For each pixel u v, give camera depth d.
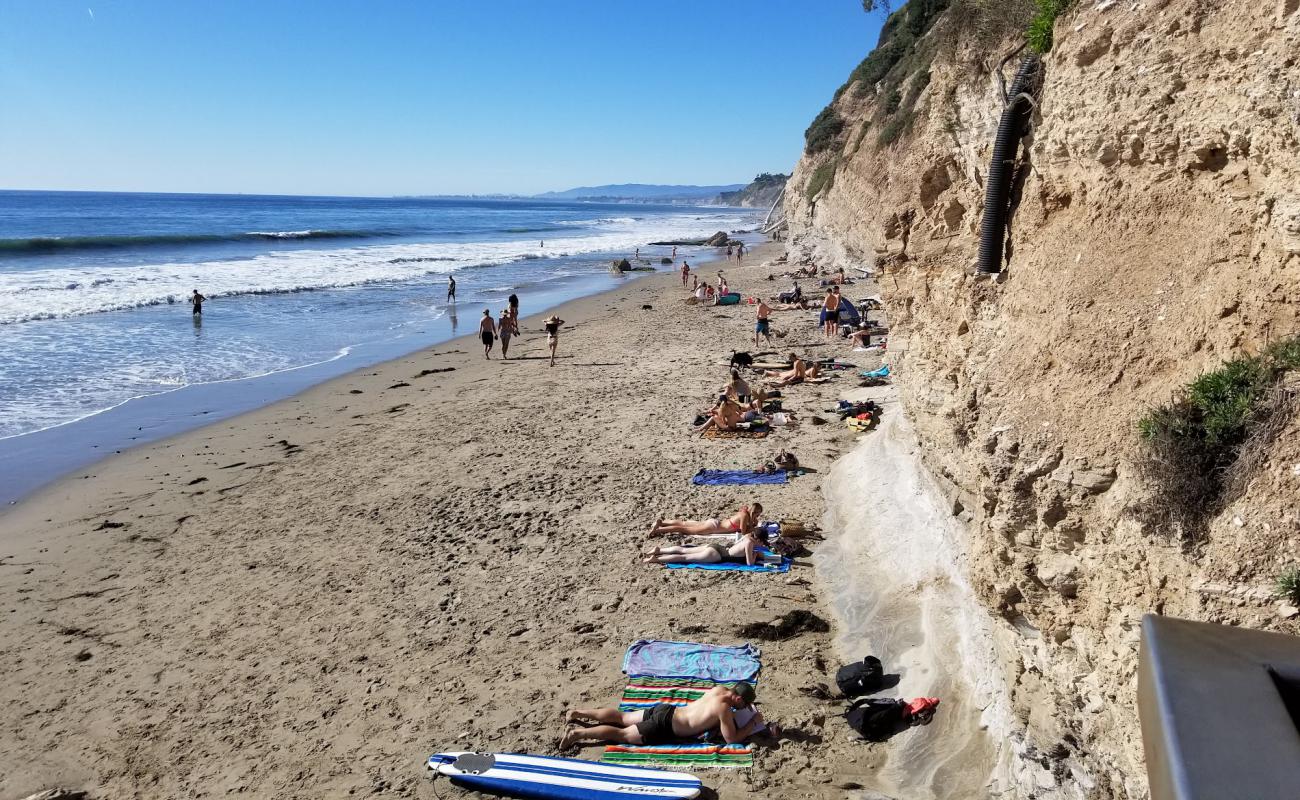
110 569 11.19
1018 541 5.32
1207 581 3.73
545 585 10.25
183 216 108.75
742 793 6.57
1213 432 4.04
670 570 10.50
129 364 23.55
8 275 38.75
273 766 7.19
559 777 6.74
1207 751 1.23
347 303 36.50
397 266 53.19
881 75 51.81
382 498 13.49
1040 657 5.52
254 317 32.00
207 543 11.96
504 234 95.94
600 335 28.94
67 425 17.81
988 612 6.25
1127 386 4.88
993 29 8.39
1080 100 6.00
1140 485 4.33
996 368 6.13
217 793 6.89
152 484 14.46
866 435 15.34
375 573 10.78
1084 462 4.83
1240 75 4.67
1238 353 4.34
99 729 7.78
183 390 21.02
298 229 89.81
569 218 161.12
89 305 32.09
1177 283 4.96
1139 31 5.57
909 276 9.80
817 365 20.72
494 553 11.23
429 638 9.16
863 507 11.38
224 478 14.75
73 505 13.52
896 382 11.23
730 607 9.53
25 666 8.87
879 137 34.94
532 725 7.59
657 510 12.46
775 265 51.84
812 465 14.08
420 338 28.75
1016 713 6.09
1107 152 5.75
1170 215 5.24
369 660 8.78
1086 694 4.93
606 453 15.30
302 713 7.92
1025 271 6.47
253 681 8.48
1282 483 3.70
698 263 60.00
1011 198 7.17
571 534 11.73
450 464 15.10
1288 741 1.22
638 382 21.19
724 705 7.20
